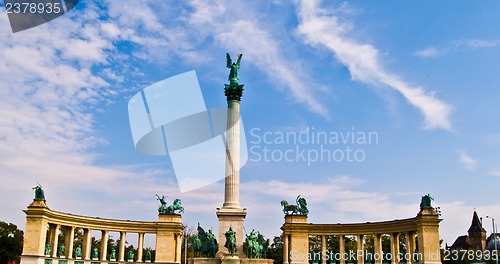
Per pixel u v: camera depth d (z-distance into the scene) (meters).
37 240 88.69
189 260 83.94
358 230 100.81
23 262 87.50
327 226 102.88
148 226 108.31
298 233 102.81
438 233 88.50
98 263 102.81
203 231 88.50
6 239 127.62
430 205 90.25
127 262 105.56
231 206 88.75
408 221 92.69
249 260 81.31
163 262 106.25
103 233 104.94
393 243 96.75
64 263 95.56
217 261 82.06
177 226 109.12
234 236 82.94
